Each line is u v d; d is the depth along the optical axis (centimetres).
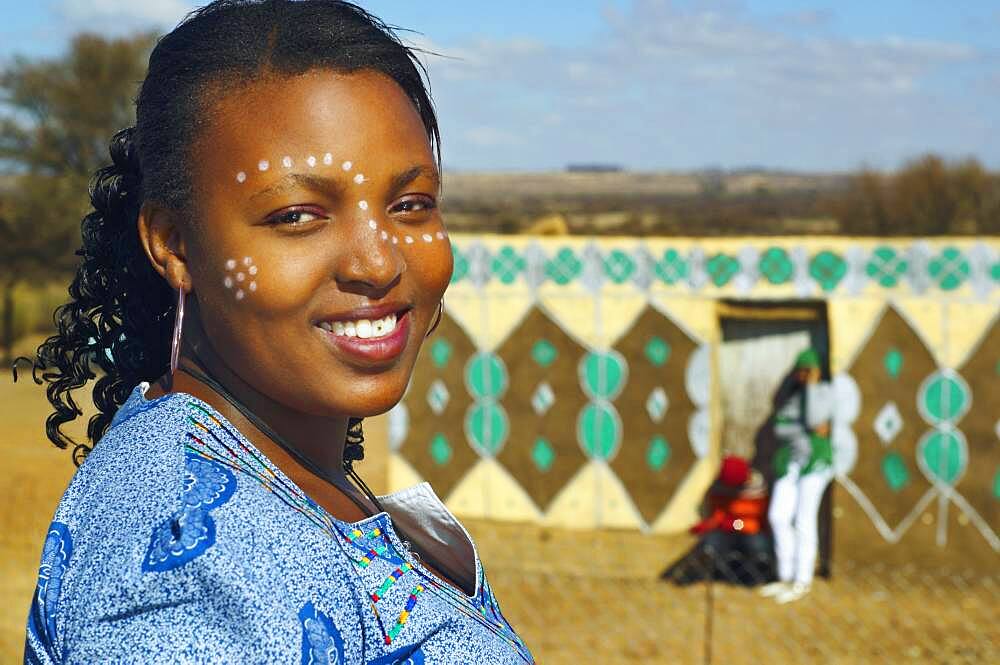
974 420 924
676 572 948
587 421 1044
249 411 116
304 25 112
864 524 951
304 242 108
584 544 1017
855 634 806
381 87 113
